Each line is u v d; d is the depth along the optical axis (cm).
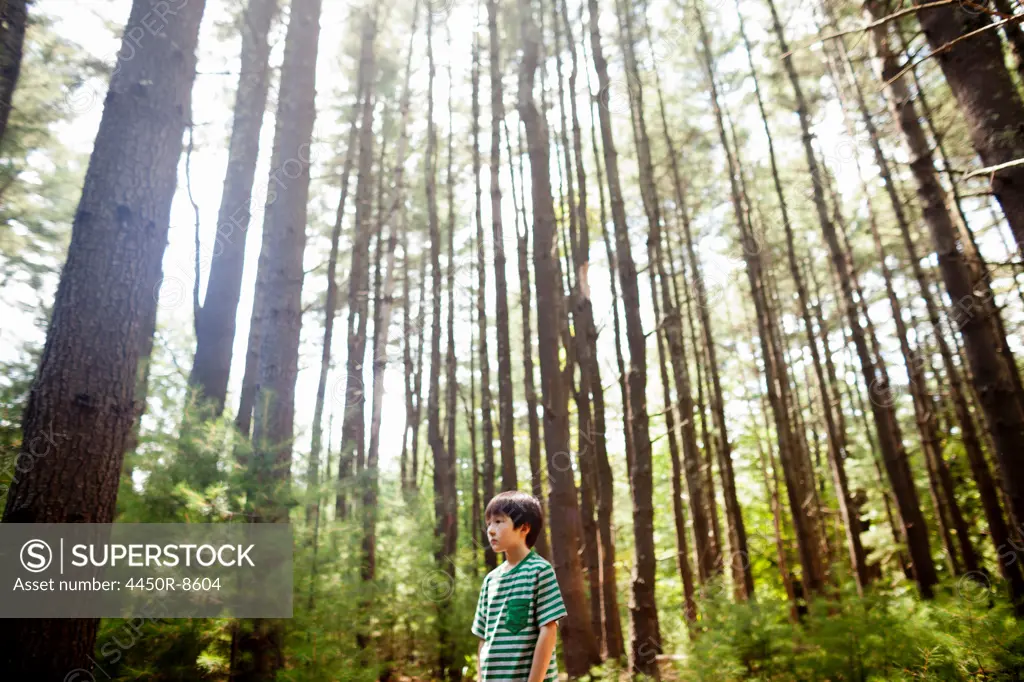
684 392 1027
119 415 334
